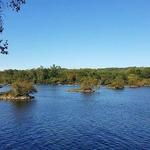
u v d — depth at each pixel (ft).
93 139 198.08
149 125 246.06
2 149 177.58
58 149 175.73
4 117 301.43
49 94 602.44
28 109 365.61
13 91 516.32
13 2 70.69
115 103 429.79
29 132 223.92
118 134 211.82
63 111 342.85
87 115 309.01
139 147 176.96
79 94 602.03
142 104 416.26
